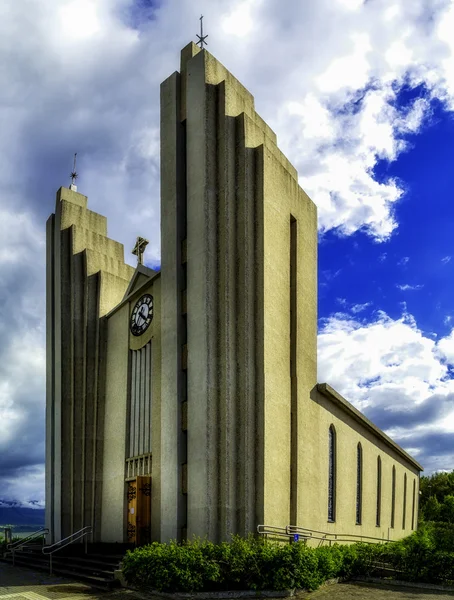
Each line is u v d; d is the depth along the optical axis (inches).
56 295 1111.6
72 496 997.8
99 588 622.5
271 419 752.3
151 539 831.1
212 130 799.7
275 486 743.1
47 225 1190.9
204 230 767.7
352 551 751.7
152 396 886.4
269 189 811.4
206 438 708.0
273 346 783.1
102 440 1021.8
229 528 682.2
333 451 1032.8
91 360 1069.1
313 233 975.0
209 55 821.2
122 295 1136.8
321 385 931.3
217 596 574.9
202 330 745.0
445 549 754.8
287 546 646.5
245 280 755.4
